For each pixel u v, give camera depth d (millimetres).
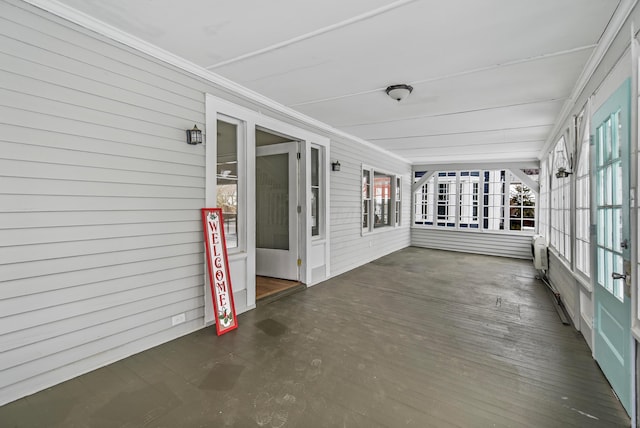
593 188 2574
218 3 2115
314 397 2107
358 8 2152
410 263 6883
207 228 3143
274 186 5082
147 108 2725
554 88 3473
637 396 1815
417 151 7598
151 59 2742
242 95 3650
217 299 3150
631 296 1821
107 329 2502
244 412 1954
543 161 7020
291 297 4348
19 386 2070
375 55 2828
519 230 8070
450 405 2029
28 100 2072
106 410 1963
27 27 2057
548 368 2488
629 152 1855
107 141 2469
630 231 1850
